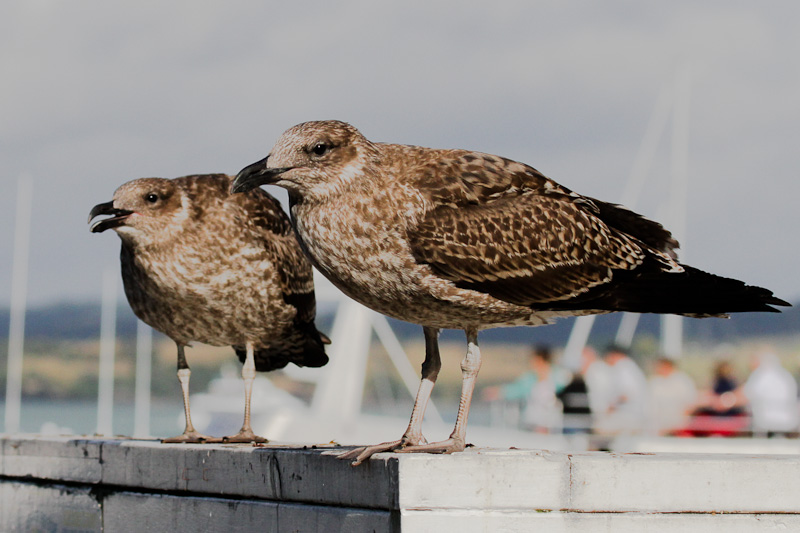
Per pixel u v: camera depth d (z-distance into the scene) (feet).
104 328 176.04
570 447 86.12
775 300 36.94
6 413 160.25
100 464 42.01
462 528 29.76
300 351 49.26
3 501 46.44
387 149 36.50
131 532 40.47
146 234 44.09
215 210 44.68
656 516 31.07
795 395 87.51
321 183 34.76
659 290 38.01
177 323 46.03
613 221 39.60
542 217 36.63
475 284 35.76
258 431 98.27
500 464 30.09
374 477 30.66
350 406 99.04
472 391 35.24
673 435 85.71
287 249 46.26
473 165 36.58
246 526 35.50
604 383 89.35
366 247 34.88
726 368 92.38
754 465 31.55
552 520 30.35
